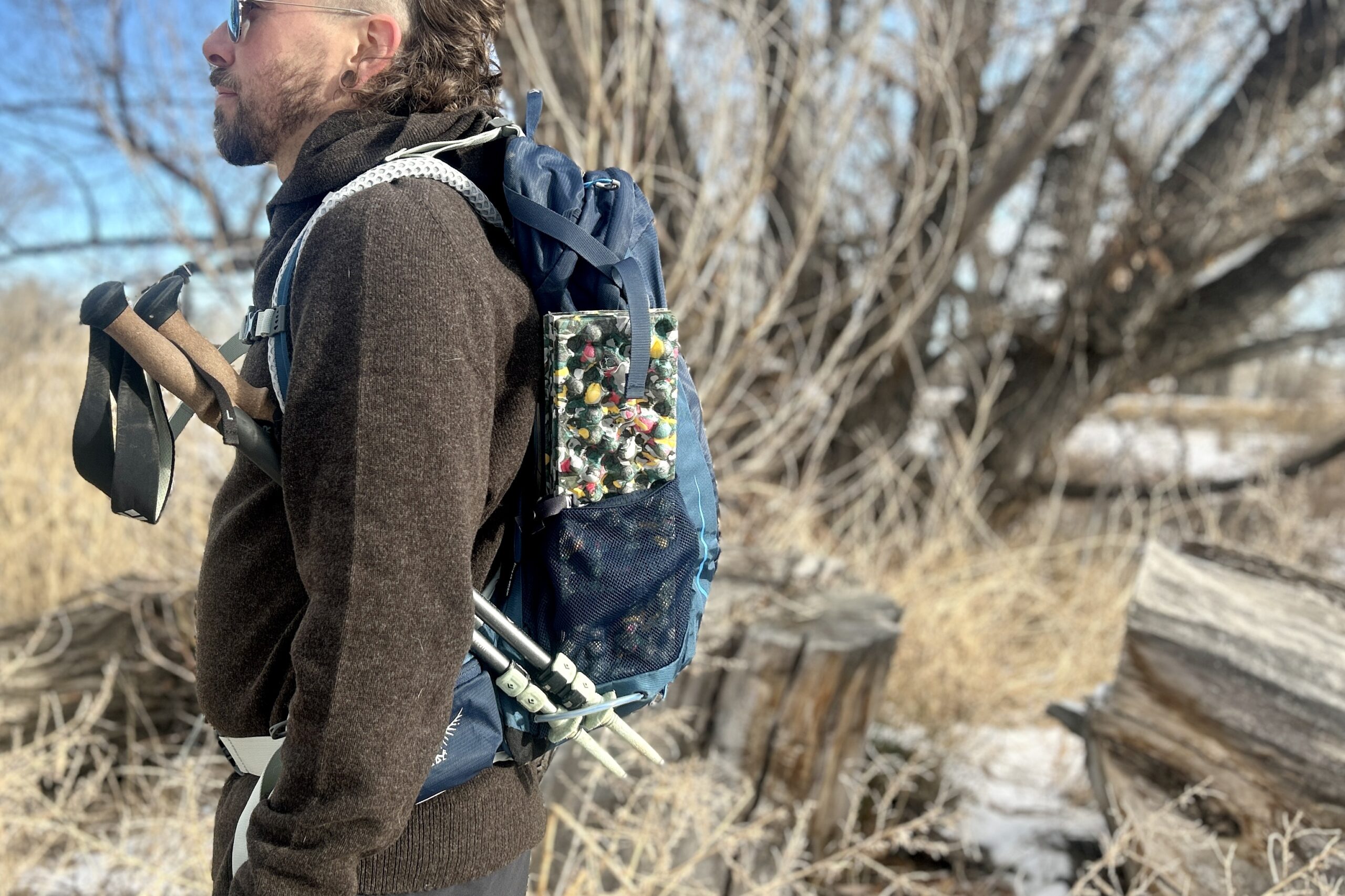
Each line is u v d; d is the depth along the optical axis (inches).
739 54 146.9
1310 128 231.9
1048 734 147.6
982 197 207.5
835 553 186.7
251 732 43.4
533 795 46.9
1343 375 339.3
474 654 42.1
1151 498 278.2
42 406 174.6
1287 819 79.1
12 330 200.4
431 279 36.6
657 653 43.8
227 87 46.5
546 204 42.1
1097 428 344.2
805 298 216.2
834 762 105.0
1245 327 251.9
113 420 44.8
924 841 97.4
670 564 43.0
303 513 36.4
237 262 174.7
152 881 88.0
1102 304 241.9
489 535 43.1
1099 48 197.3
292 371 36.7
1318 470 301.9
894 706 140.8
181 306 38.6
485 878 44.1
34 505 151.6
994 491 254.2
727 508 163.8
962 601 155.0
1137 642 93.0
